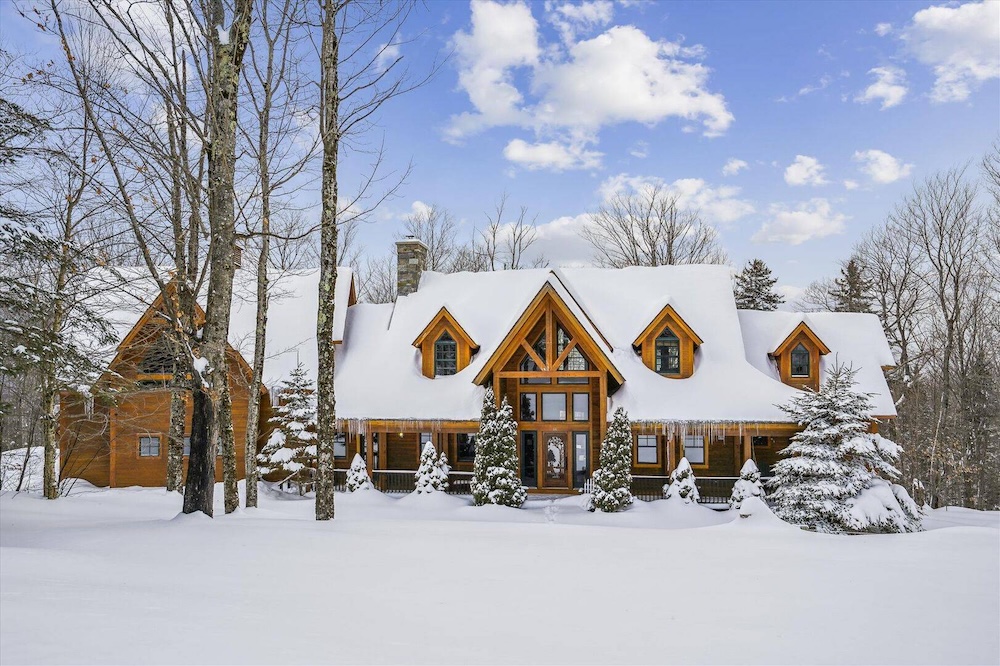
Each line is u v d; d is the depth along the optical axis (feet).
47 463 69.87
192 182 48.01
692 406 82.12
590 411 86.22
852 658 19.40
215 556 32.24
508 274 103.91
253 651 17.52
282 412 85.51
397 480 88.07
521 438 88.33
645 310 96.07
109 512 61.16
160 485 88.94
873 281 152.46
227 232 47.70
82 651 16.63
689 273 100.83
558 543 39.81
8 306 47.26
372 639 19.61
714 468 87.61
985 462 139.95
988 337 140.05
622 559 34.73
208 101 48.19
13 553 29.76
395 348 97.96
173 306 50.16
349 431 87.40
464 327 92.12
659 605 25.20
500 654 18.75
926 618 23.89
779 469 69.10
